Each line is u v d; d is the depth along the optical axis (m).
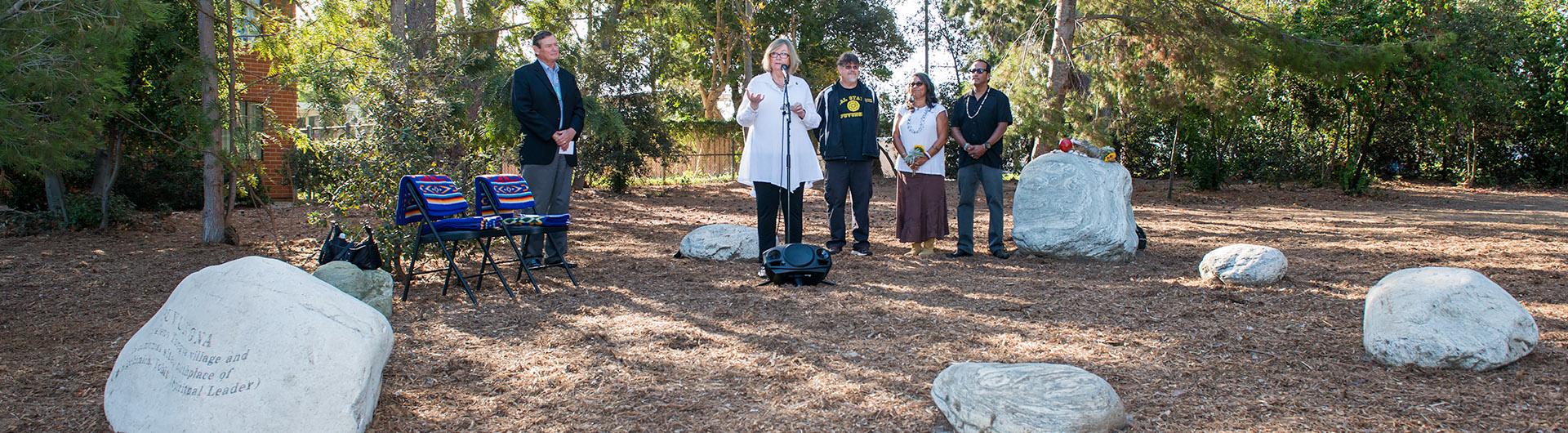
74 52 4.82
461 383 3.84
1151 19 14.18
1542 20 20.27
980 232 9.51
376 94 6.62
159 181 13.12
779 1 28.30
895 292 5.79
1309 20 16.64
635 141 18.05
